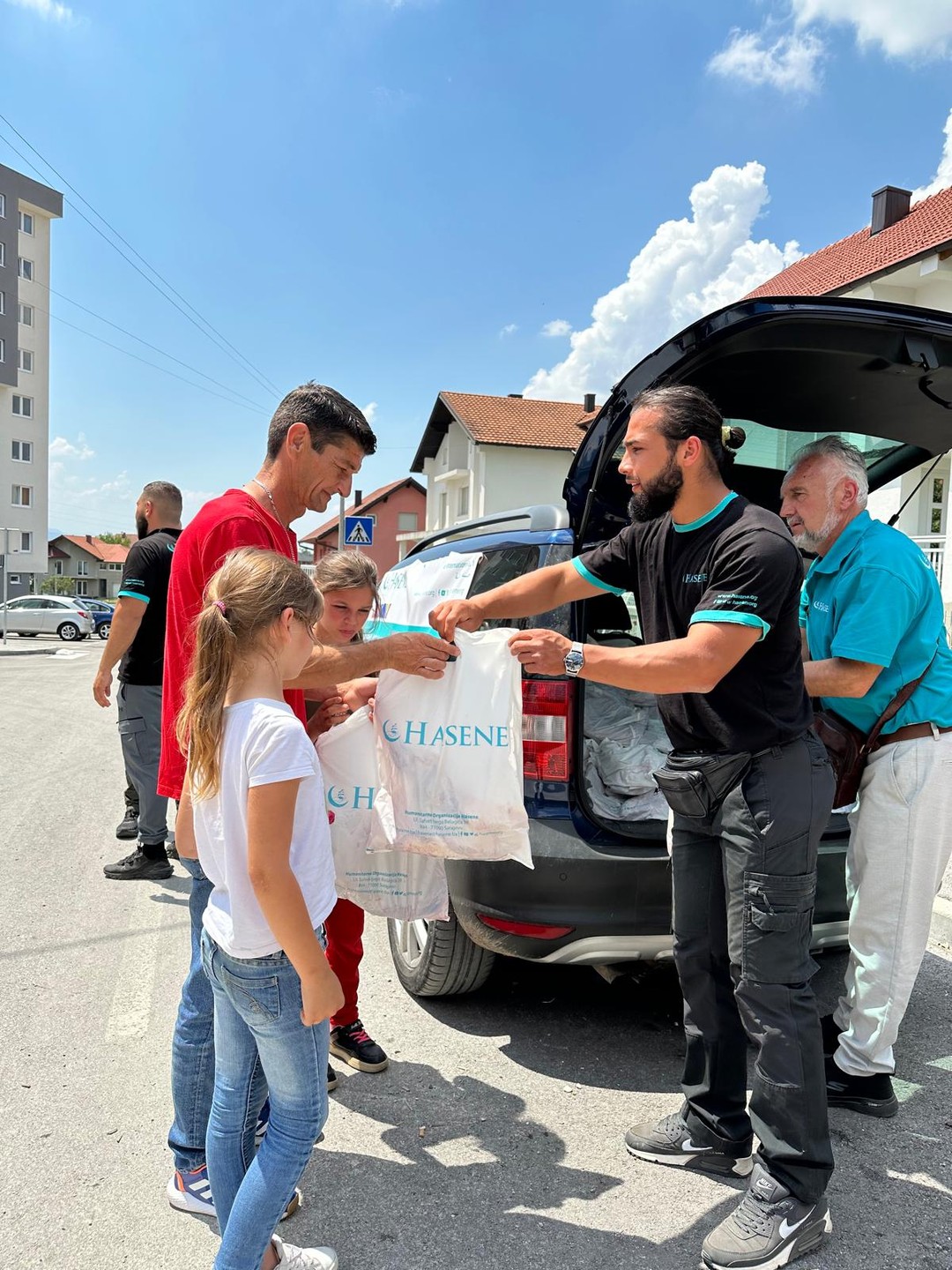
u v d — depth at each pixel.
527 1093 2.65
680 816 2.31
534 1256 1.97
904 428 3.30
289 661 1.71
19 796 6.39
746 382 2.97
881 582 2.40
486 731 2.27
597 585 2.48
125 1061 2.78
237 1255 1.66
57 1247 1.99
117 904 4.17
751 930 2.04
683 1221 2.11
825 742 2.50
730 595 1.96
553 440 32.53
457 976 3.03
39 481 42.94
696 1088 2.31
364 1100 2.60
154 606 4.31
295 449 2.15
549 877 2.57
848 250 16.81
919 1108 2.59
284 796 1.55
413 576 2.91
